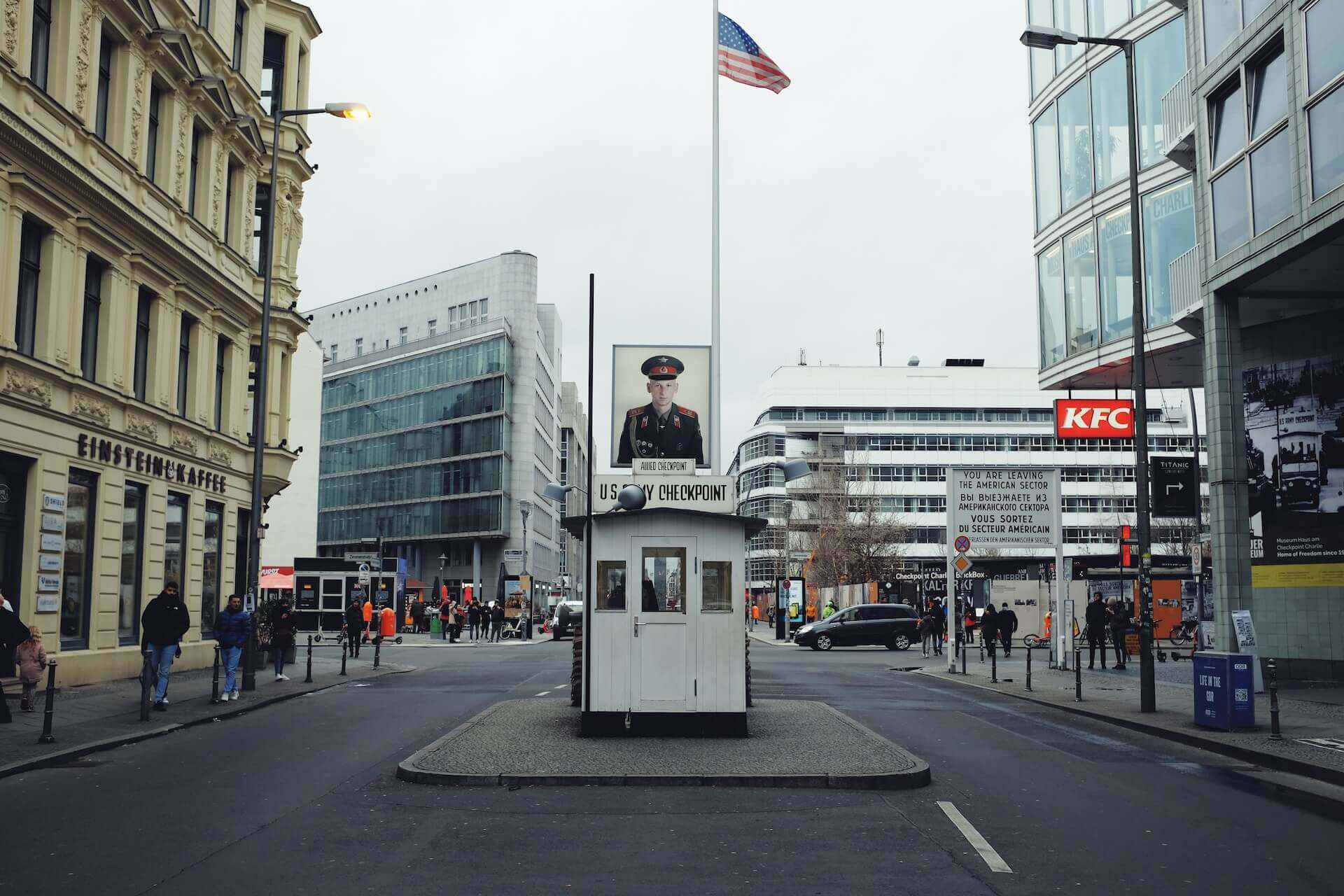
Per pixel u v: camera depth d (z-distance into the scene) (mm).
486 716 16969
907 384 112250
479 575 95562
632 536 15055
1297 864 8164
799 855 8320
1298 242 21172
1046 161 38344
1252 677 15977
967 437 109938
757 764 12180
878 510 89875
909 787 11414
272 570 53906
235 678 20406
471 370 97500
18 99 20312
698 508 16406
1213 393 24688
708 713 14742
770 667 33250
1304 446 25203
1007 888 7371
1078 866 8016
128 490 25312
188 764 12945
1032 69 39312
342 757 13523
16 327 20844
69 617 22734
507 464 95688
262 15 33656
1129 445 106625
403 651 43188
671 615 14898
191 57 27406
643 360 21234
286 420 35406
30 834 9039
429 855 8273
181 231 27672
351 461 110438
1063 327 37125
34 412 20906
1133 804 10617
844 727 15781
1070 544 105125
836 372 112750
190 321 29141
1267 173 22438
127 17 24375
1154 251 32750
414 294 106562
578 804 10375
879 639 47094
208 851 8383
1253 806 10555
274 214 24156
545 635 69062
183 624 18875
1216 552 24406
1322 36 20453
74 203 22344
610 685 14773
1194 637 37406
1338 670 24094
